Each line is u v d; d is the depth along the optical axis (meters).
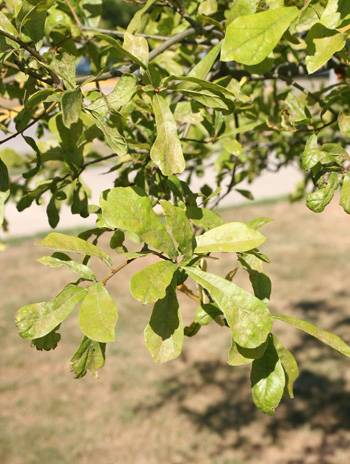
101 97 0.48
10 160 1.05
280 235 5.34
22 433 2.56
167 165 0.49
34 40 0.54
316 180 0.54
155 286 0.44
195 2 0.92
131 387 2.93
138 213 0.46
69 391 2.92
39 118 0.55
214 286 0.44
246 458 2.36
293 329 3.48
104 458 2.38
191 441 2.48
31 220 6.30
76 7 0.85
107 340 0.43
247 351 0.46
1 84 0.80
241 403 2.77
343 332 3.36
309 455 2.37
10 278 4.62
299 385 2.88
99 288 0.45
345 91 0.66
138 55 0.50
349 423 2.56
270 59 0.61
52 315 0.44
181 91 0.51
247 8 0.57
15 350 3.38
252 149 1.50
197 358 3.22
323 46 0.47
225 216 6.02
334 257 4.66
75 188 0.69
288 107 0.67
